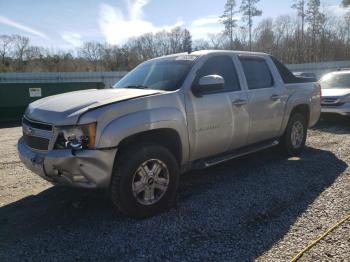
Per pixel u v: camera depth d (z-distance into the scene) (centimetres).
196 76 431
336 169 527
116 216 381
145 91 398
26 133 383
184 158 414
